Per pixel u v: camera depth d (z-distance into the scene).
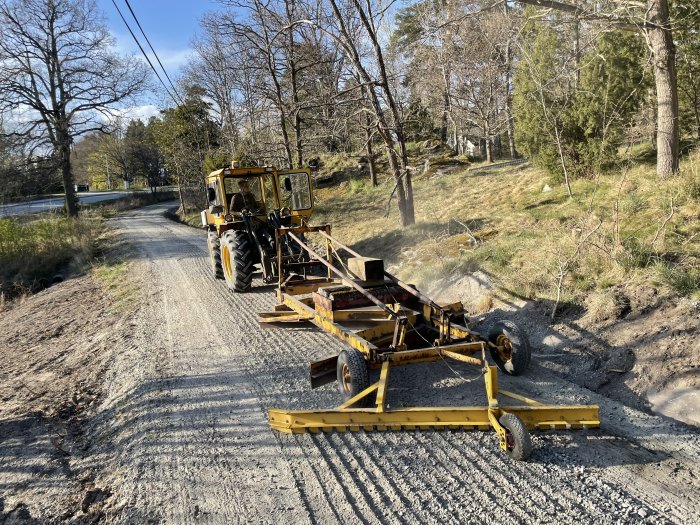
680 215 6.98
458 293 7.83
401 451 4.17
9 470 4.88
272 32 17.56
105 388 6.63
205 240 21.84
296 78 18.66
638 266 6.03
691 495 3.32
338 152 30.66
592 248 6.55
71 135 38.00
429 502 3.50
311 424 4.47
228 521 3.54
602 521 3.16
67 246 23.62
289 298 7.29
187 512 3.70
